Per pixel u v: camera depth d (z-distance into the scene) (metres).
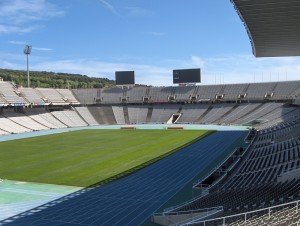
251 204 18.20
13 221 21.50
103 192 27.83
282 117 72.81
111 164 38.38
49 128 79.69
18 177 33.16
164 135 63.59
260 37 24.73
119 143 54.38
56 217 22.20
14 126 74.94
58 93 98.56
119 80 102.69
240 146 48.16
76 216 22.38
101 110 96.94
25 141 58.22
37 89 94.69
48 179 32.28
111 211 23.31
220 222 15.69
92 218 22.02
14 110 84.62
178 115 91.50
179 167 36.44
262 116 79.44
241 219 15.05
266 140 48.50
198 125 81.38
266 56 34.38
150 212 23.03
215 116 87.00
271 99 86.81
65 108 95.75
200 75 96.75
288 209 14.23
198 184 29.23
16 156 44.03
